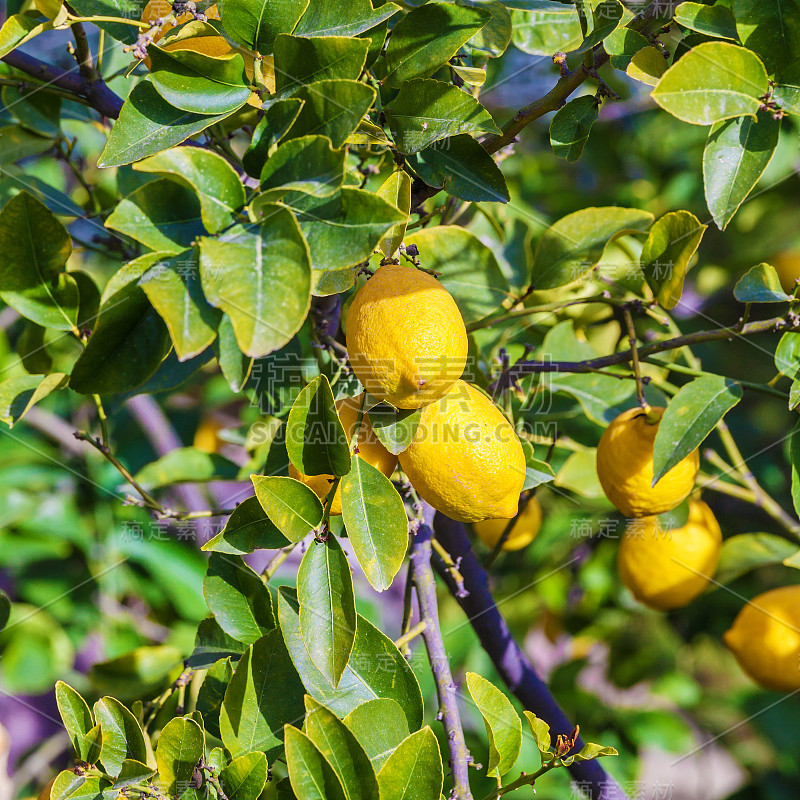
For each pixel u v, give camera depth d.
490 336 1.24
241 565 1.00
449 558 1.08
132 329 0.92
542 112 1.00
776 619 1.23
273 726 0.96
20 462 1.54
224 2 0.92
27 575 1.54
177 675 1.10
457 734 1.00
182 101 0.91
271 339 0.83
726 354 1.63
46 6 0.95
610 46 0.99
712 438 1.57
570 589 1.59
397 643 1.03
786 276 1.58
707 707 1.69
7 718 1.87
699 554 1.22
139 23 0.96
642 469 1.05
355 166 1.11
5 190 1.17
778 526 1.56
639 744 1.54
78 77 1.08
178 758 0.94
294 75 0.92
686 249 1.02
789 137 1.60
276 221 0.85
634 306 1.08
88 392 0.92
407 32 0.97
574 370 1.09
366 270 0.97
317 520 0.92
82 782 0.94
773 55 0.95
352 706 0.95
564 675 1.60
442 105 0.97
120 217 0.88
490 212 1.26
